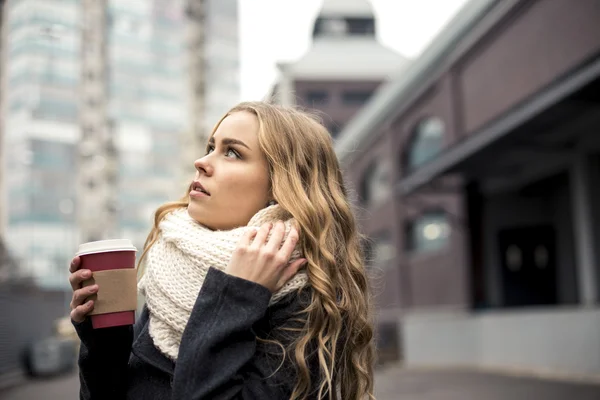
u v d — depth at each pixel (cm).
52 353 1897
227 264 141
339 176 167
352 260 159
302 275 146
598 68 948
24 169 3812
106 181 4781
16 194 3903
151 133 5075
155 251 149
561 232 1842
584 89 999
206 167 153
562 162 1631
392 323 2269
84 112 4756
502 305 1909
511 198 1944
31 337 2009
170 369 141
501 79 1542
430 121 2147
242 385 134
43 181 3928
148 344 146
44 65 3447
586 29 1173
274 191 150
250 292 136
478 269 1858
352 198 196
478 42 1650
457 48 1792
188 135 5231
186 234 146
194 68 5428
